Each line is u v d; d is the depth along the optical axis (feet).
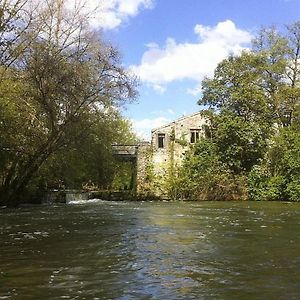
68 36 98.22
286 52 157.48
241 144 145.38
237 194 139.95
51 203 118.52
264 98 152.87
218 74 158.61
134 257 32.48
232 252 34.55
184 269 28.30
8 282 24.90
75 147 112.78
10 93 88.02
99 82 102.78
